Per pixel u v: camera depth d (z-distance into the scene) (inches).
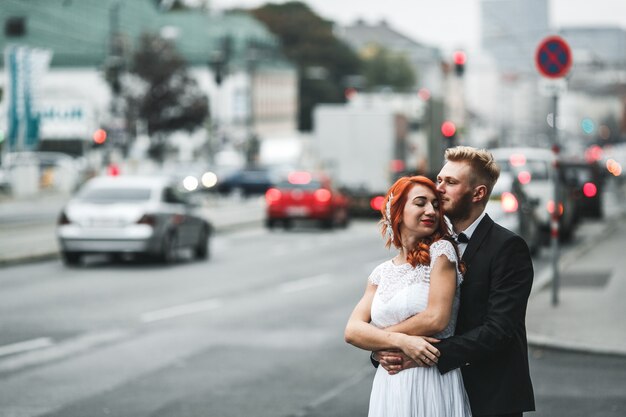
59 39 4001.0
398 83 5703.7
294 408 370.6
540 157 1168.2
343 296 716.7
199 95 2910.9
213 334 546.3
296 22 5142.7
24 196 2235.5
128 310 638.5
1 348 502.0
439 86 7155.5
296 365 458.3
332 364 460.4
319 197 1481.3
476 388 195.0
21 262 959.6
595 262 900.6
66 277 836.6
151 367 452.8
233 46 4279.0
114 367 452.4
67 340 526.0
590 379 425.4
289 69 4950.8
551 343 490.0
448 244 192.5
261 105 4458.7
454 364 189.6
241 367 453.4
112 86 1851.6
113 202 921.5
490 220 199.6
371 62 5728.3
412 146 1968.5
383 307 194.4
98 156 2637.8
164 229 931.3
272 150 3297.2
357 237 1357.0
